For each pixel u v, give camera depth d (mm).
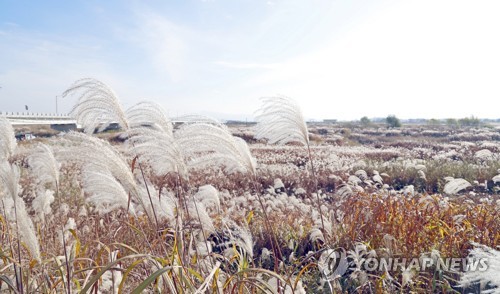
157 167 3146
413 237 4609
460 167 13273
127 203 3078
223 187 10453
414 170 12844
